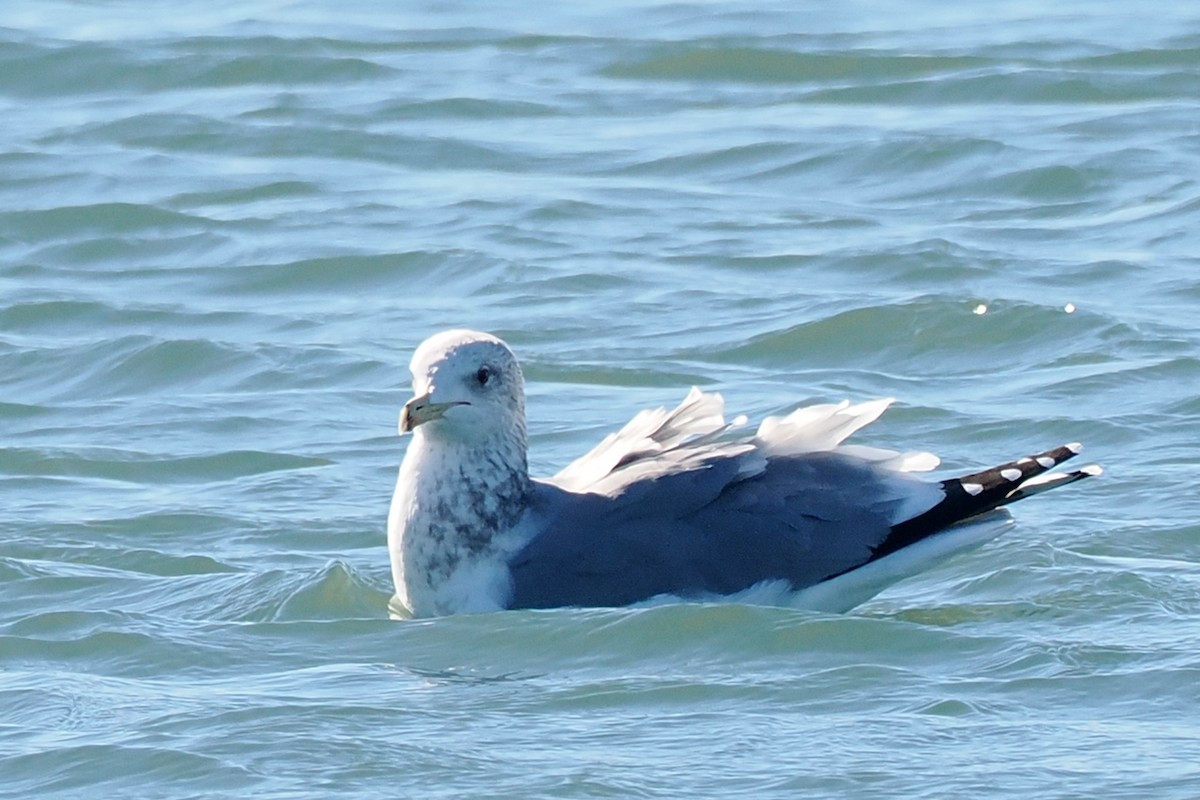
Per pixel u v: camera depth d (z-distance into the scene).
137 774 9.23
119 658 11.14
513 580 11.70
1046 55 30.02
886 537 11.92
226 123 27.72
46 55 30.75
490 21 33.78
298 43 31.69
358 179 25.42
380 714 9.96
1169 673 10.33
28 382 18.27
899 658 10.75
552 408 16.95
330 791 8.95
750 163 25.61
